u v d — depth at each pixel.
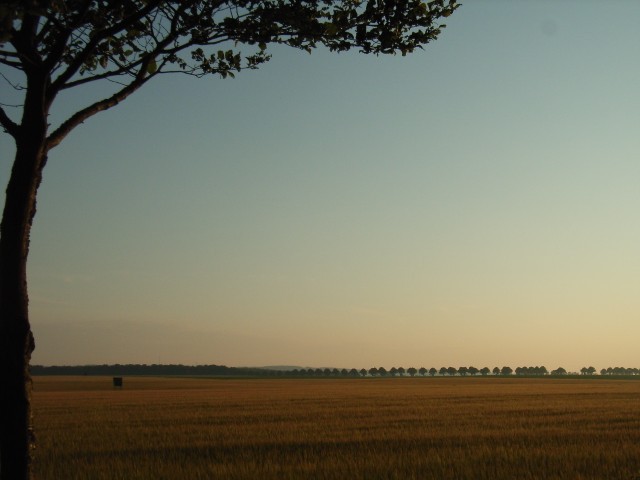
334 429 25.77
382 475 14.99
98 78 9.94
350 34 10.23
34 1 7.55
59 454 19.34
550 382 114.94
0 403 8.30
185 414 35.19
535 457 17.53
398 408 38.94
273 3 10.07
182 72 11.06
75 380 136.00
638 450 18.66
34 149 8.98
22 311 8.59
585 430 24.80
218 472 15.52
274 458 17.98
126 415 35.06
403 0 9.89
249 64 11.36
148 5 9.28
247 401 48.81
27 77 9.07
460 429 25.44
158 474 15.55
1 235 8.75
